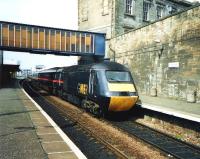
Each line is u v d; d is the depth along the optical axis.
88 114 16.73
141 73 23.53
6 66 64.00
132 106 15.30
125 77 15.61
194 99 17.44
